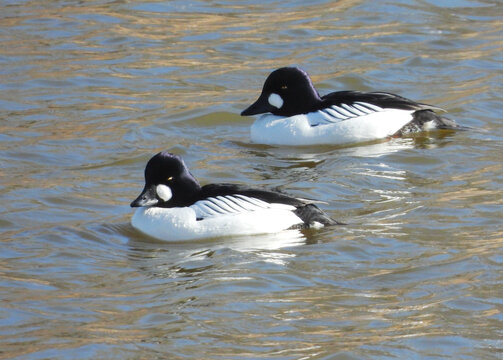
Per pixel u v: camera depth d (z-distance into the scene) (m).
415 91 21.53
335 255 13.71
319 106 19.12
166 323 11.89
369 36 24.88
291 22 25.98
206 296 12.56
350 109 18.86
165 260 13.81
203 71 23.02
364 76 22.31
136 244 14.46
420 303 12.30
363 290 12.70
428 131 19.00
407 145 18.42
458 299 12.38
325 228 14.61
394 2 27.09
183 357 11.05
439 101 20.81
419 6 26.83
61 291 12.84
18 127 19.70
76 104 21.05
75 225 15.05
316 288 12.77
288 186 16.45
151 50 24.30
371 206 15.52
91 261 13.82
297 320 11.92
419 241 14.12
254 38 24.97
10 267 13.58
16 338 11.53
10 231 14.83
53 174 17.28
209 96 21.52
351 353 11.09
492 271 13.09
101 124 19.94
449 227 14.57
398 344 11.30
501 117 19.91
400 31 25.14
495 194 15.81
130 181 16.98
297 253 13.82
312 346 11.28
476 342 11.34
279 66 23.25
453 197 15.75
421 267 13.28
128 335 11.59
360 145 18.70
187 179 14.85
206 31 25.50
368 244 14.02
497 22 25.69
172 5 27.31
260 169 17.52
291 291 12.70
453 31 25.08
